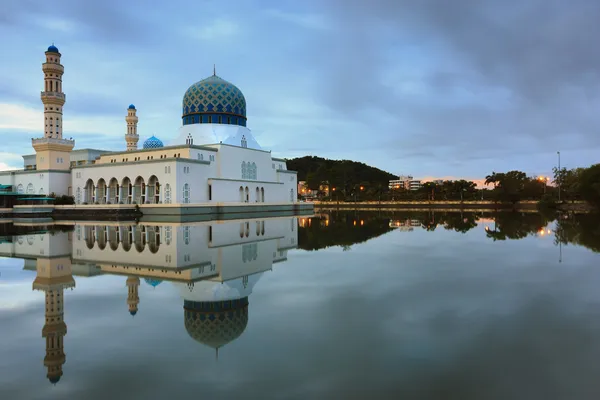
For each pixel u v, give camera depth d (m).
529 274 20.75
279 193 113.25
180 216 74.69
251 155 102.31
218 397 8.20
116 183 91.44
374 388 8.51
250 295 16.80
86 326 13.07
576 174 138.88
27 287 18.98
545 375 9.05
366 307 14.77
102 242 36.66
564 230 46.09
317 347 10.89
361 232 46.06
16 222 68.69
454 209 133.88
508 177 140.75
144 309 14.99
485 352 10.43
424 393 8.29
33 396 8.44
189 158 84.19
